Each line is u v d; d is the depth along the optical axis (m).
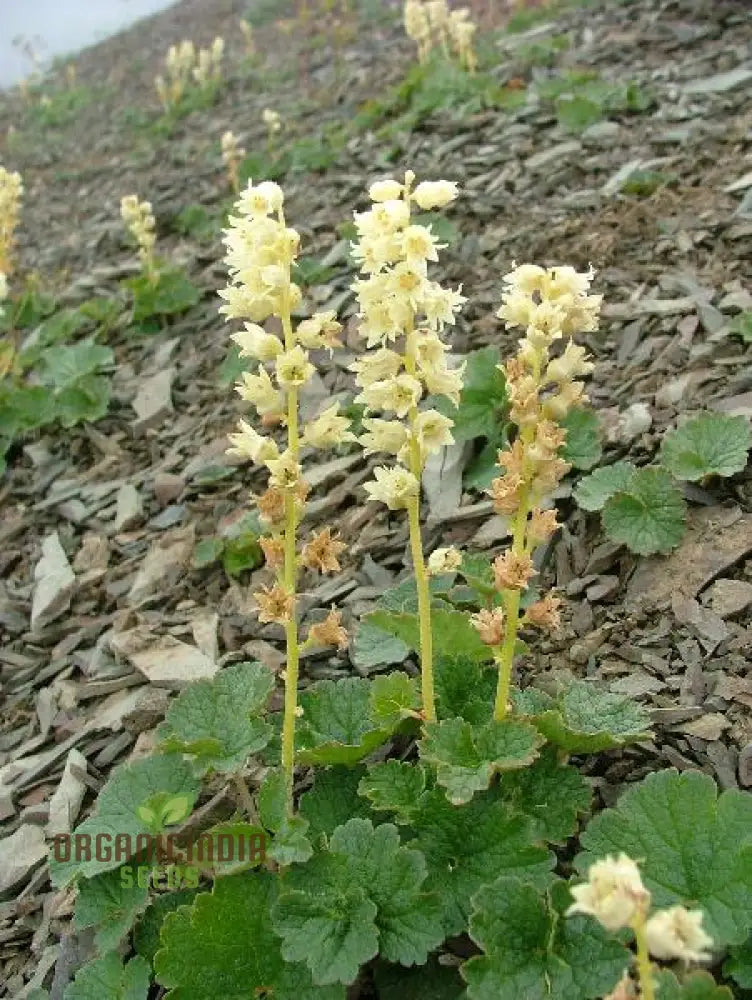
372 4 1.13
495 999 0.17
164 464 0.41
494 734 0.20
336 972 0.18
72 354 0.47
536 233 0.45
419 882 0.19
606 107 0.55
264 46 1.15
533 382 0.19
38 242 0.75
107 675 0.31
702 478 0.29
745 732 0.23
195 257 0.57
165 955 0.19
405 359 0.19
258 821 0.22
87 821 0.22
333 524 0.34
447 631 0.24
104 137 1.02
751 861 0.18
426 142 0.60
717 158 0.46
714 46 0.59
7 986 0.23
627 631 0.26
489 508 0.31
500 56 0.70
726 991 0.16
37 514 0.41
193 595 0.33
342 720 0.23
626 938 0.18
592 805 0.22
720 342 0.34
